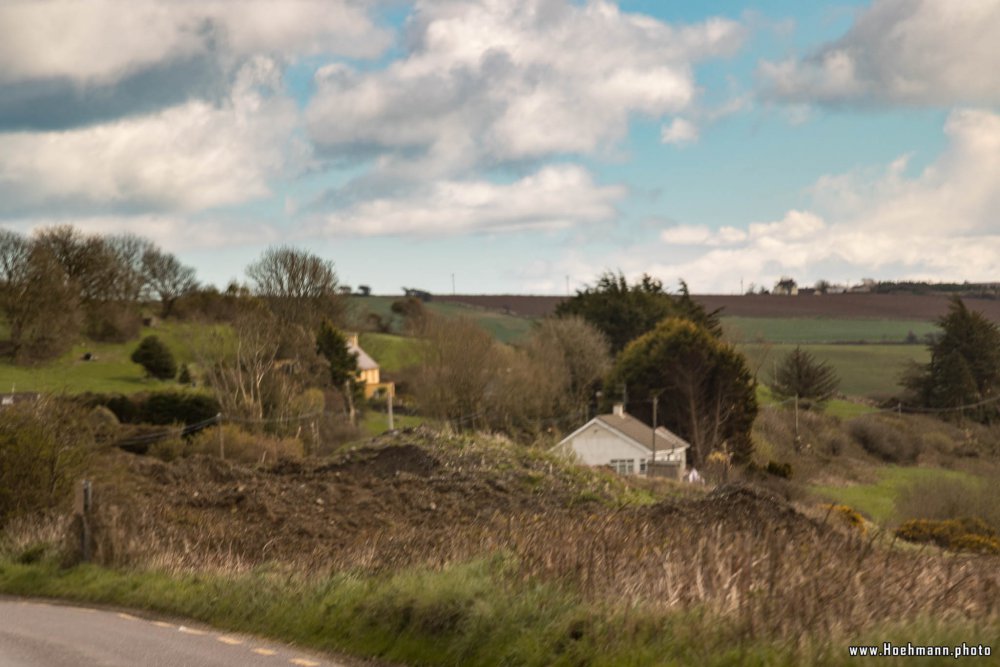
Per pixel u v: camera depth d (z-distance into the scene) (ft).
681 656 34.53
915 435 300.81
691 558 43.91
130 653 42.24
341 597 48.29
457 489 122.62
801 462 269.44
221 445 200.44
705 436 280.72
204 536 88.53
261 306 339.57
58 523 79.97
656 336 298.97
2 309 314.14
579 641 37.29
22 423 91.04
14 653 42.37
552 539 50.08
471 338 270.67
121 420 233.96
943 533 134.62
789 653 32.78
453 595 42.86
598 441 250.98
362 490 121.70
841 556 43.78
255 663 40.01
